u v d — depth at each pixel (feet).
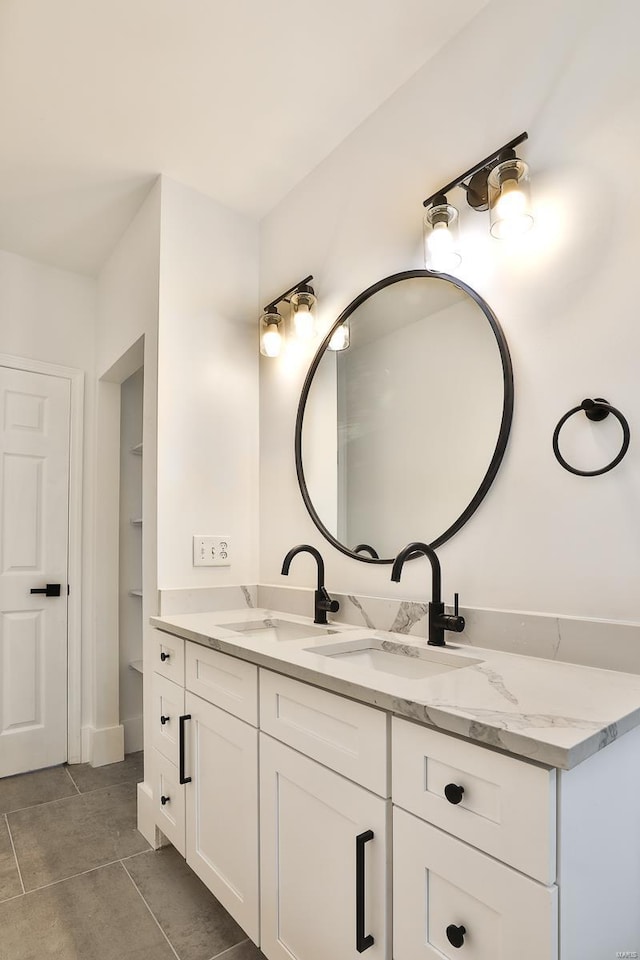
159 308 6.71
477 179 4.60
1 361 8.54
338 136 6.24
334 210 6.41
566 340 4.01
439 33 4.98
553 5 4.23
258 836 4.17
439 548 4.88
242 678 4.48
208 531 6.87
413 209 5.38
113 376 9.03
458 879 2.62
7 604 8.36
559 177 4.12
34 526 8.67
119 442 9.46
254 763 4.25
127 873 5.67
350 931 3.24
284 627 5.97
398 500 5.35
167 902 5.20
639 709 2.70
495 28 4.65
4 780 8.04
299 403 6.73
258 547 7.35
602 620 3.67
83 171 6.75
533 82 4.33
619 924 2.69
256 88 5.52
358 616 5.54
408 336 5.38
